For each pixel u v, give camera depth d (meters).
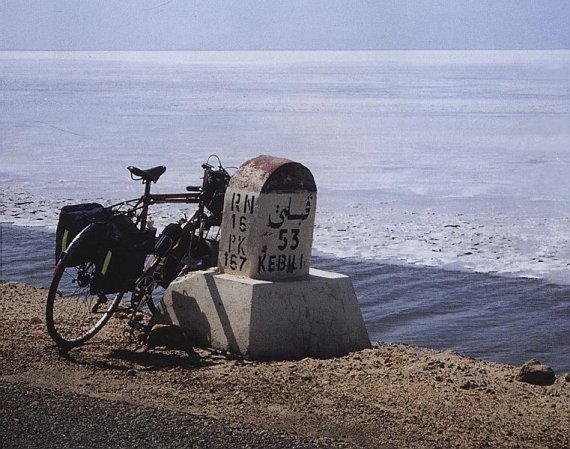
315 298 7.02
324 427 5.12
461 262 13.68
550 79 128.12
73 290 10.91
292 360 6.82
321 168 27.75
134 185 22.67
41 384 5.83
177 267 7.25
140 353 6.84
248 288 6.80
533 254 14.34
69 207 6.97
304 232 7.16
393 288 11.93
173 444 4.59
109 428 4.84
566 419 5.51
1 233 15.41
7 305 8.53
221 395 5.71
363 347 7.29
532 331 9.88
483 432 5.18
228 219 7.13
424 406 5.66
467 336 9.68
